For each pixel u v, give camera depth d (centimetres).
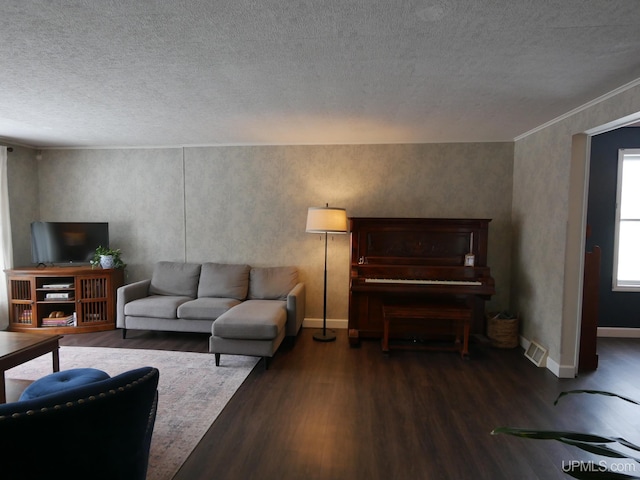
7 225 423
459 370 323
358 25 166
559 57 198
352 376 309
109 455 124
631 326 420
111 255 442
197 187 458
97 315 435
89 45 188
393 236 393
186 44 187
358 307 398
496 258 419
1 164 417
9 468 107
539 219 350
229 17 160
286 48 191
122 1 147
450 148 418
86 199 476
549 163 333
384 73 224
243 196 450
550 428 231
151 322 394
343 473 191
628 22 161
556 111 299
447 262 386
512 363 340
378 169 428
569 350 309
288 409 254
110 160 469
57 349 257
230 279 426
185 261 467
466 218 409
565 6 149
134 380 129
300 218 443
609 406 260
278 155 441
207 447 212
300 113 313
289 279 424
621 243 427
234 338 322
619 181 411
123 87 251
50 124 355
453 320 389
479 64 209
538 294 350
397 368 326
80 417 113
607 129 276
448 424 237
